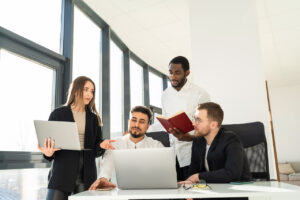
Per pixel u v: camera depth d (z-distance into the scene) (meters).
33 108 2.60
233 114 2.91
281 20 4.06
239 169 1.45
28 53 2.53
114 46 4.66
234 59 3.01
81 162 1.69
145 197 1.03
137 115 1.89
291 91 7.75
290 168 6.83
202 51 3.15
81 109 1.82
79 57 3.47
